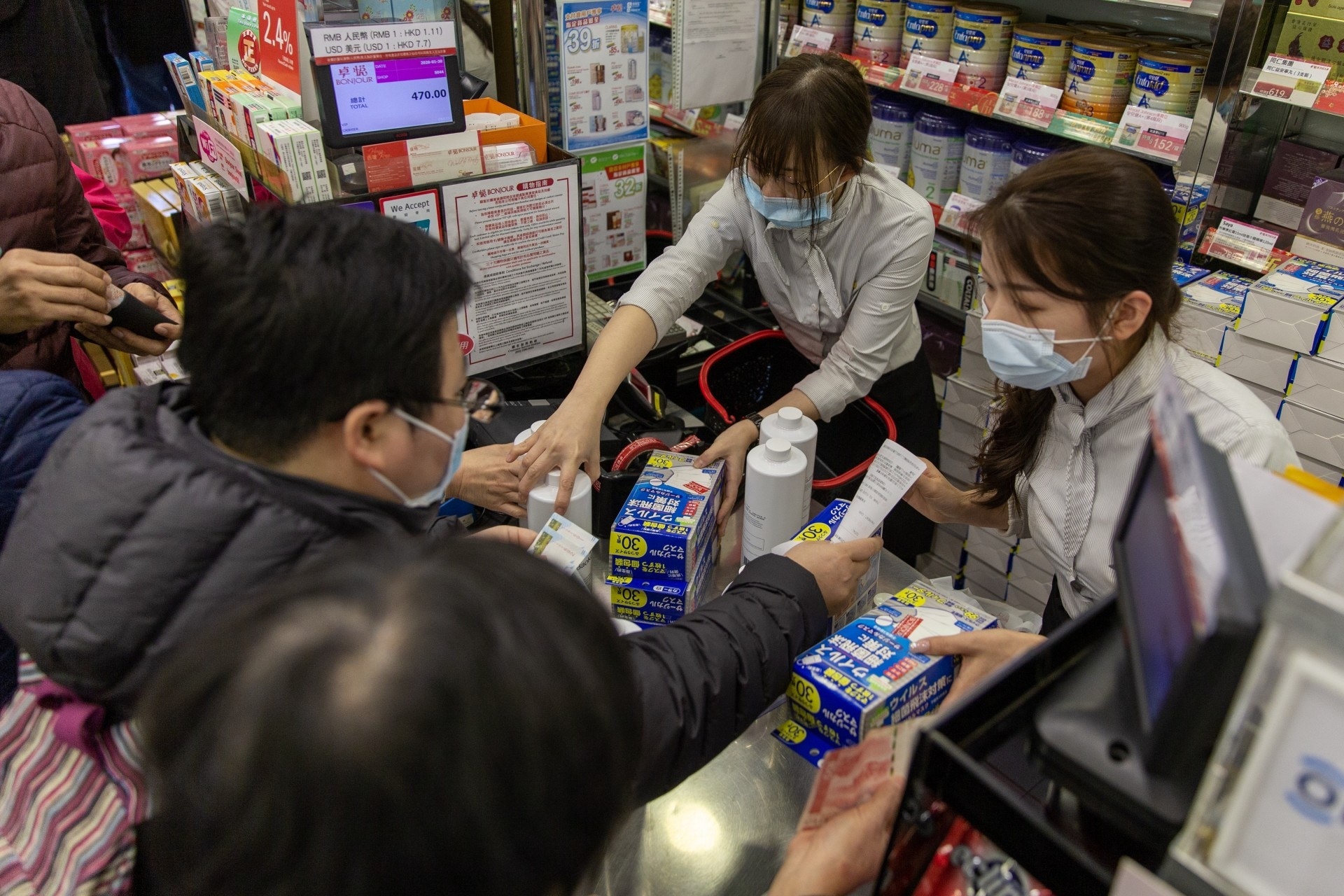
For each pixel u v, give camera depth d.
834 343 2.21
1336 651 0.48
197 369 0.81
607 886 1.06
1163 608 0.64
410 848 0.51
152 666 0.77
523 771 0.52
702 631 1.07
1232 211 2.33
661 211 3.54
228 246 0.80
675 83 2.49
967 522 1.77
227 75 1.88
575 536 1.31
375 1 1.82
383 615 0.54
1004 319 1.28
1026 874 0.68
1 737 0.82
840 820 0.87
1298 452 2.11
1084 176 1.16
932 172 2.84
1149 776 0.65
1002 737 0.75
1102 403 1.37
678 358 2.69
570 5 2.07
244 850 0.52
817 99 1.73
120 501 0.76
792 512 1.45
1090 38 2.37
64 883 0.74
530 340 1.98
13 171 1.71
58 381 1.16
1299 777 0.51
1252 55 2.08
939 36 2.71
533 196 1.81
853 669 1.12
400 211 1.68
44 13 3.11
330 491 0.84
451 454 0.95
